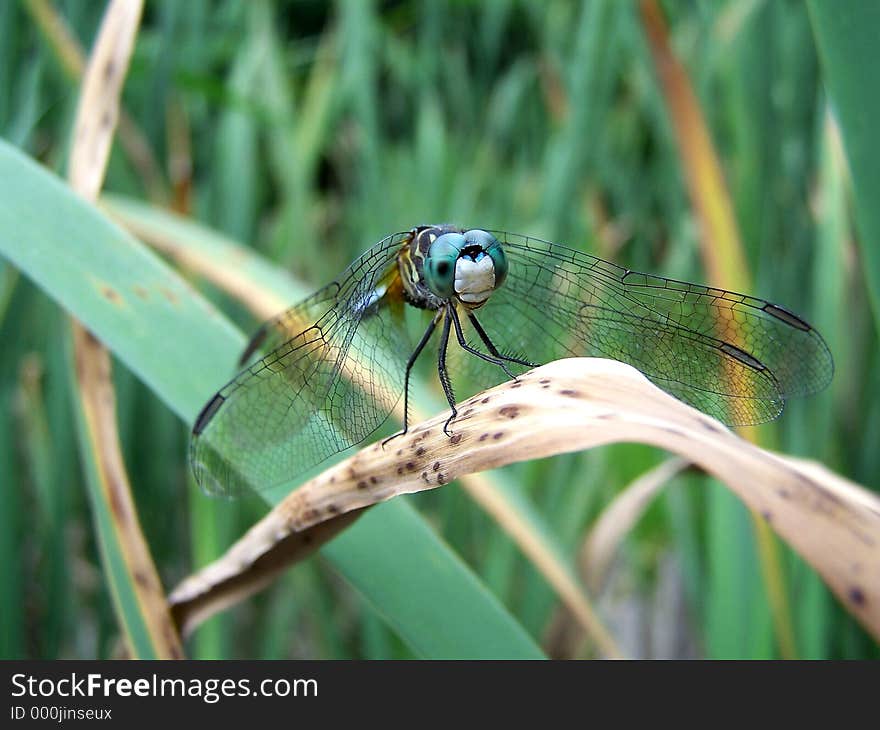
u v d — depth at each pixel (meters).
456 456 0.20
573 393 0.20
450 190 0.30
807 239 0.25
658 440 0.20
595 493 0.27
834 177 0.24
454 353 0.23
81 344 0.21
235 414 0.21
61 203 0.21
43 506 0.26
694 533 0.26
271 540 0.21
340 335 0.22
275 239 0.28
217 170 0.27
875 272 0.20
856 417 0.24
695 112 0.23
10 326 0.24
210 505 0.24
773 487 0.19
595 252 0.28
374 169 0.28
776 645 0.24
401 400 0.22
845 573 0.18
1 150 0.21
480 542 0.27
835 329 0.24
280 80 0.28
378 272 0.22
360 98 0.28
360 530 0.21
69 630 0.26
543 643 0.24
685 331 0.22
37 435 0.26
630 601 0.32
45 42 0.24
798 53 0.24
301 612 0.28
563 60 0.29
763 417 0.22
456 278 0.22
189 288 0.21
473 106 0.32
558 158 0.27
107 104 0.22
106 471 0.21
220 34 0.28
